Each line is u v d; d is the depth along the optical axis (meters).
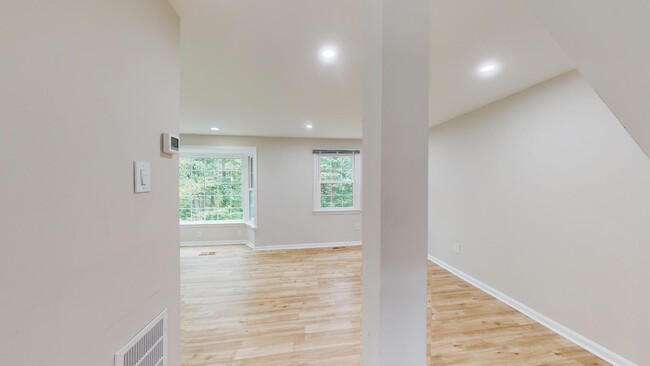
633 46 0.46
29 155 0.61
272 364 1.86
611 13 0.47
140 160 1.03
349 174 5.44
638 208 1.67
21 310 0.60
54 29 0.67
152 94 1.11
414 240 0.77
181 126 4.13
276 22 1.42
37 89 0.63
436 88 2.40
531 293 2.41
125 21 0.94
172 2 1.25
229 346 2.06
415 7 0.76
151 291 1.10
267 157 5.03
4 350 0.57
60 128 0.69
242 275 3.61
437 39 1.58
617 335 1.77
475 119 3.12
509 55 1.78
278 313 2.57
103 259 0.83
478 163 3.08
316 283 3.33
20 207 0.59
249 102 2.85
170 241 1.26
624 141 1.74
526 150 2.45
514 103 2.57
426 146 0.77
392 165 0.75
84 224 0.76
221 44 1.65
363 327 0.88
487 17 1.37
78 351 0.74
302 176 5.16
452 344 2.04
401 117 0.75
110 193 0.87
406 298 0.77
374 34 0.79
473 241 3.17
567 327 2.10
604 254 1.85
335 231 5.29
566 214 2.10
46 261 0.65
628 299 1.72
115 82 0.89
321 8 1.30
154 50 1.13
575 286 2.04
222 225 5.34
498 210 2.79
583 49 0.55
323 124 3.96
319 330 2.28
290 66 1.96
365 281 0.86
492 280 2.88
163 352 1.18
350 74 2.10
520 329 2.23
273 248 5.03
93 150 0.80
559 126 2.14
